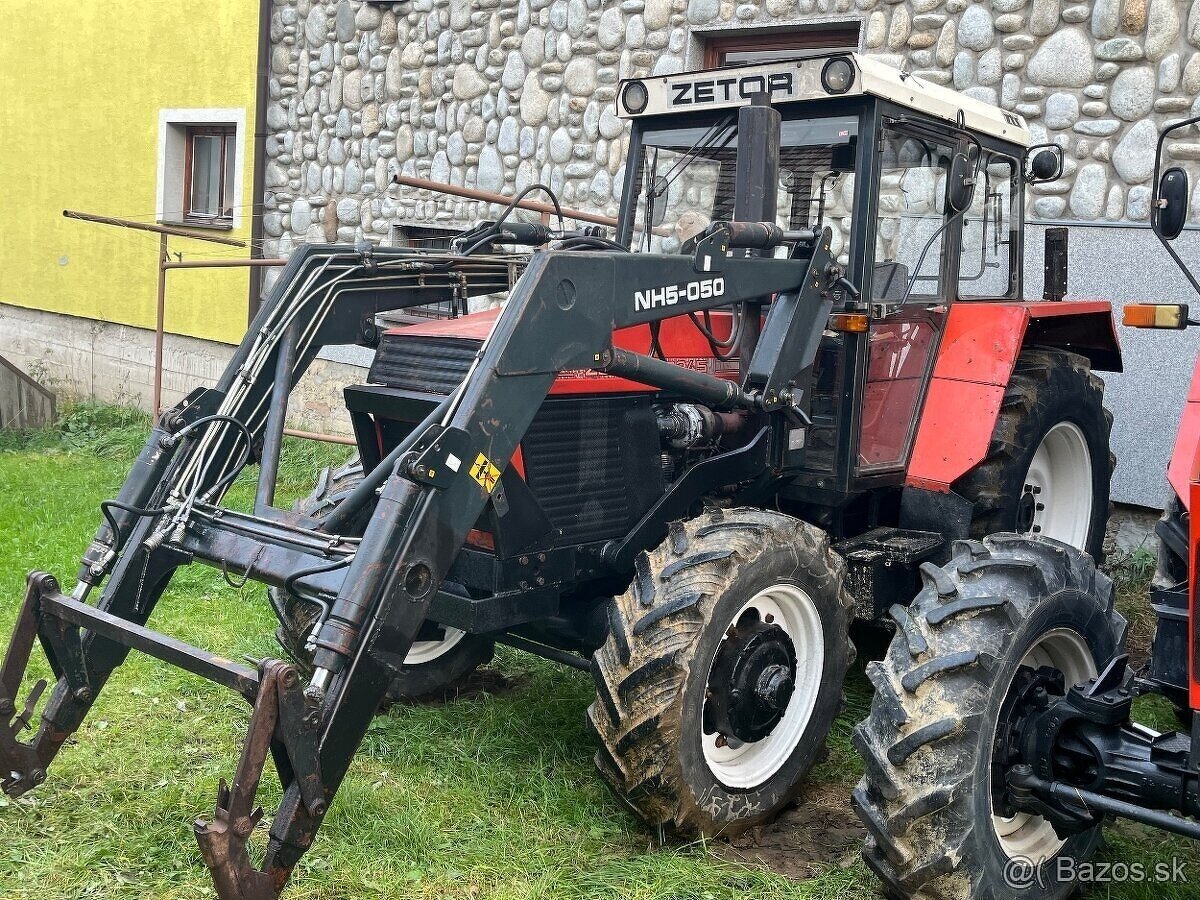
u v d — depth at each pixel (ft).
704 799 10.51
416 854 10.37
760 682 10.93
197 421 10.77
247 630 16.03
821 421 13.02
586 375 11.55
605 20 25.14
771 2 22.79
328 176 30.53
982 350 13.78
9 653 10.03
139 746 12.21
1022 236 15.89
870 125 12.25
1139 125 19.07
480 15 27.14
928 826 9.10
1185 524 11.53
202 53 32.45
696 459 12.67
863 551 12.69
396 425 11.94
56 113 36.55
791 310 11.91
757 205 11.71
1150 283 19.01
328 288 12.09
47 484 24.76
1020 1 20.03
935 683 9.30
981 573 10.04
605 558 11.76
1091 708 9.00
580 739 12.96
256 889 8.37
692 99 13.23
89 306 36.37
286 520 10.28
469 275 13.48
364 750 12.50
